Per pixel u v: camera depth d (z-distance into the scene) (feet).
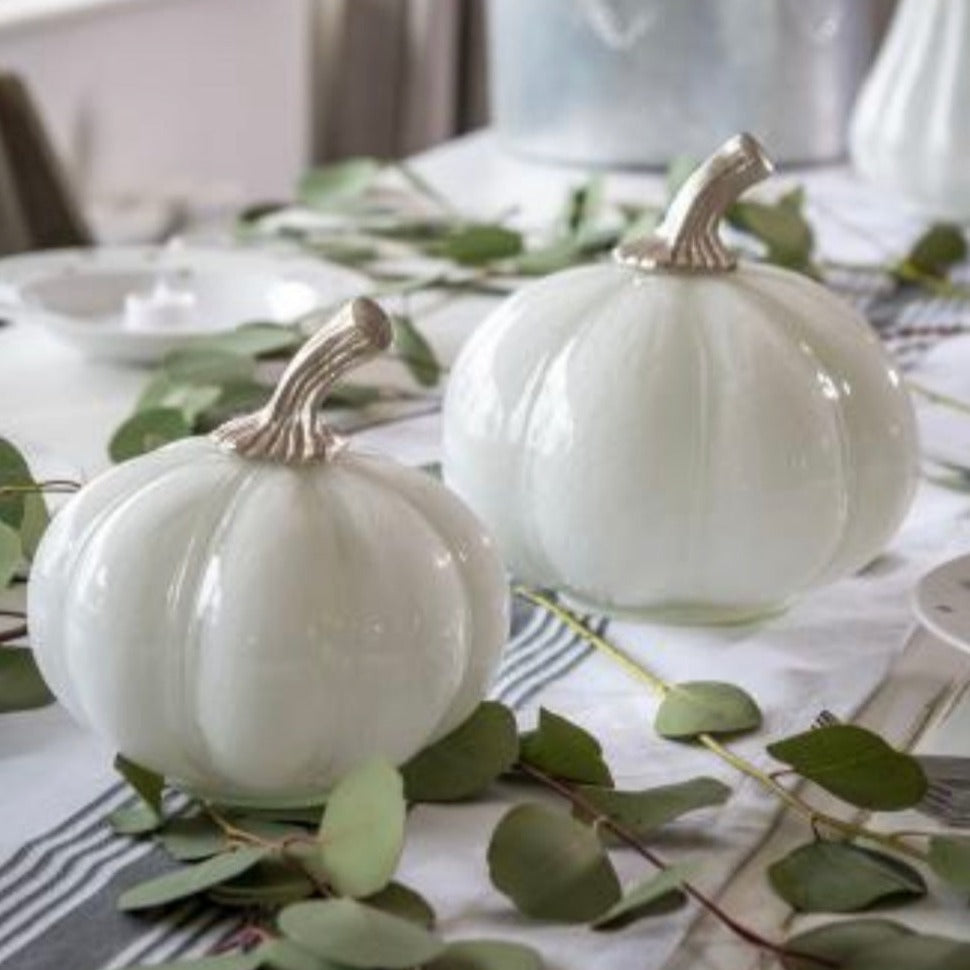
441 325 5.73
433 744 3.28
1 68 8.00
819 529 3.77
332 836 2.93
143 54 10.56
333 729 3.11
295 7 11.76
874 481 3.82
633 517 3.72
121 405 5.05
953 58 6.75
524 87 7.81
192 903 3.01
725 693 3.54
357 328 3.18
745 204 5.65
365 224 6.83
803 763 3.15
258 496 3.13
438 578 3.15
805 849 3.11
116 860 3.12
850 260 6.54
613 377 3.71
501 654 3.30
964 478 4.67
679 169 6.08
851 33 7.77
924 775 3.17
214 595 3.07
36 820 3.24
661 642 3.84
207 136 11.27
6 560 3.47
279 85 11.83
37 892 3.05
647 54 7.48
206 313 5.56
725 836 3.21
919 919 3.03
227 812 3.20
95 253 5.86
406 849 3.18
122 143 10.50
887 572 4.18
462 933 2.97
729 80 7.52
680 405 3.69
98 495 3.23
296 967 2.74
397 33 11.50
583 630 3.83
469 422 3.86
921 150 6.82
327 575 3.08
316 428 3.22
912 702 3.70
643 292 3.80
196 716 3.11
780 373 3.72
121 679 3.11
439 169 7.86
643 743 3.50
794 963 2.85
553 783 3.29
